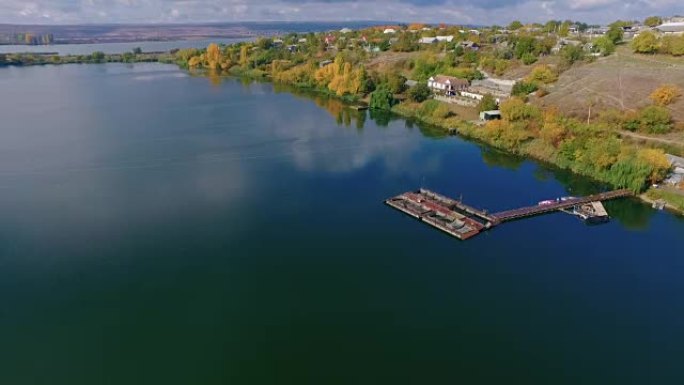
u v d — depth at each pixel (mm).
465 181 83750
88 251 59344
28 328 46688
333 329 47250
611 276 56062
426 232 65750
